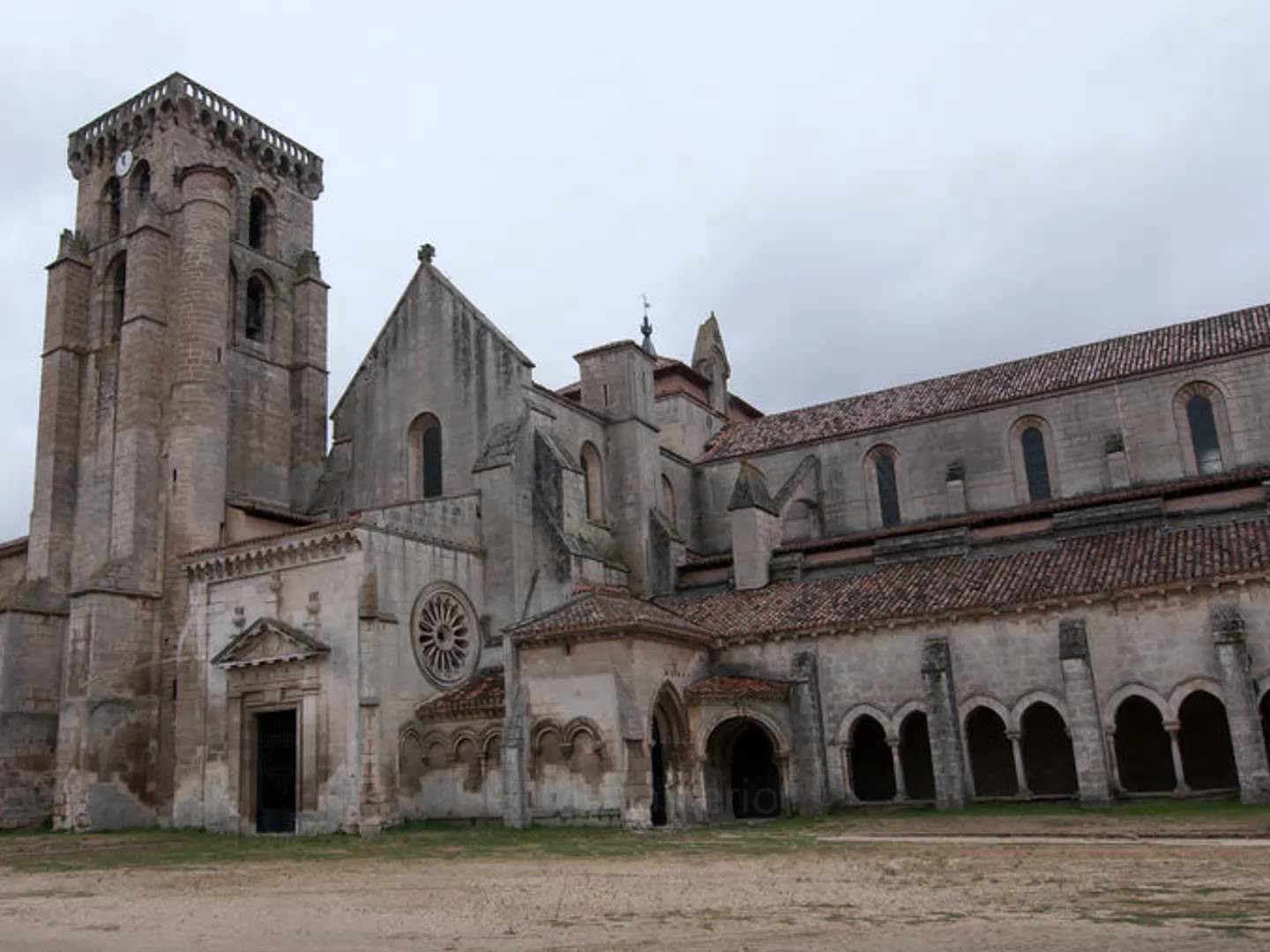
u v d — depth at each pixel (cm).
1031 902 1546
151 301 5194
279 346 5819
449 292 5131
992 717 4141
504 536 4509
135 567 4800
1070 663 3506
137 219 5434
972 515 4931
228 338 5519
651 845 2830
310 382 5844
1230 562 3456
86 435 5350
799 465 5609
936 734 3684
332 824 3719
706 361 6875
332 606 3919
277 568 4103
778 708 3925
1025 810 3459
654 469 5400
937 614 3819
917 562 4416
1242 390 4581
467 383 4969
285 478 5672
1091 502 4309
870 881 1866
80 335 5556
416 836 3475
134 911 1848
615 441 5306
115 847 3444
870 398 5894
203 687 4225
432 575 4209
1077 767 3444
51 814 4828
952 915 1453
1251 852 2123
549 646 3759
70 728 4500
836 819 3638
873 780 4331
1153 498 4169
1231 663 3284
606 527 5150
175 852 3152
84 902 2008
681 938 1355
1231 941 1195
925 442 5312
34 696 4884
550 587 4491
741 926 1436
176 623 4738
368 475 5175
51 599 5081
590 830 3450
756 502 4859
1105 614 3581
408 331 5216
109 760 4509
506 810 3659
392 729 3847
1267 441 4491
